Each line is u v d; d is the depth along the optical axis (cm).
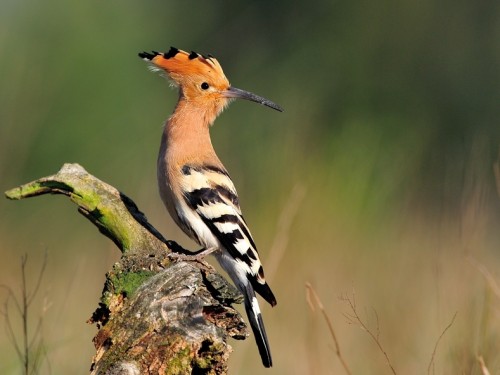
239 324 583
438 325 828
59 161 1516
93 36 1703
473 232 930
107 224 645
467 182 1161
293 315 991
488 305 770
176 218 759
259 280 726
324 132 1598
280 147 1304
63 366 822
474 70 1919
